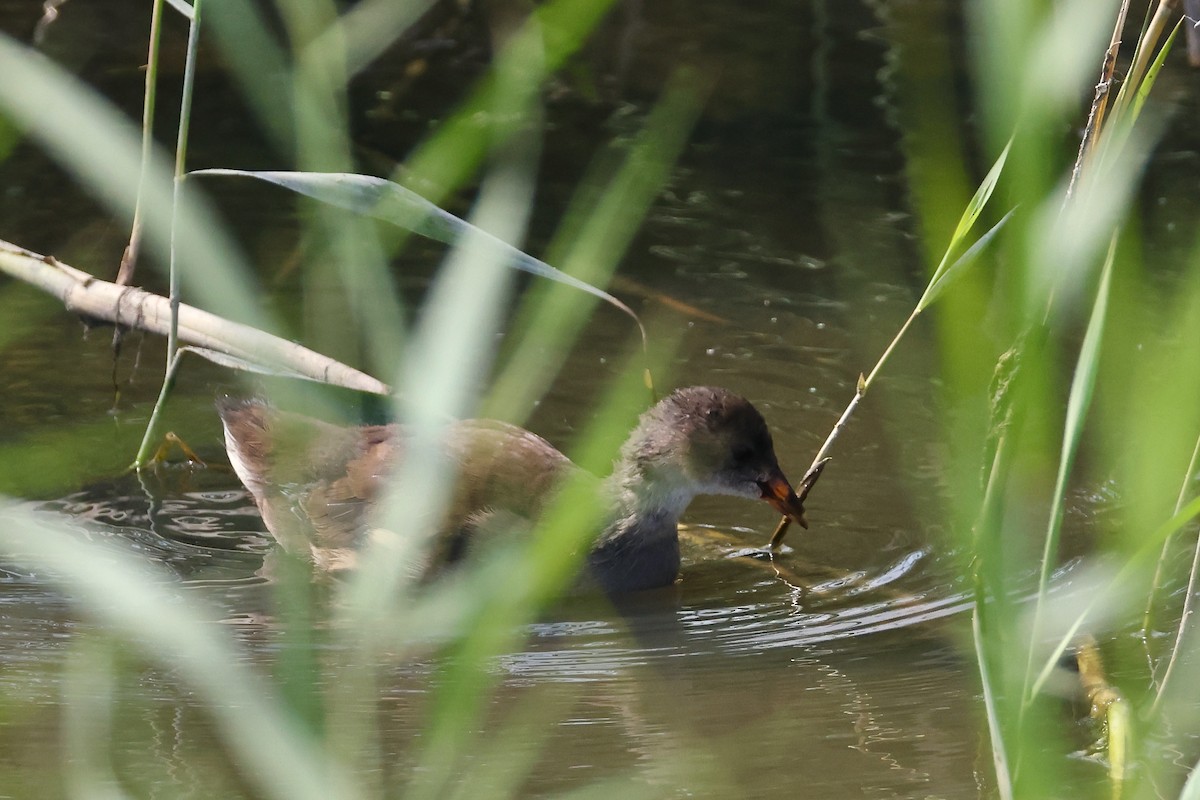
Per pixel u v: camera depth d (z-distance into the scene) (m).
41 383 14.01
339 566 11.44
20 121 8.48
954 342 5.99
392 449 11.88
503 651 10.47
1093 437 13.46
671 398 11.86
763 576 11.84
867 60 20.41
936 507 12.66
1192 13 9.22
